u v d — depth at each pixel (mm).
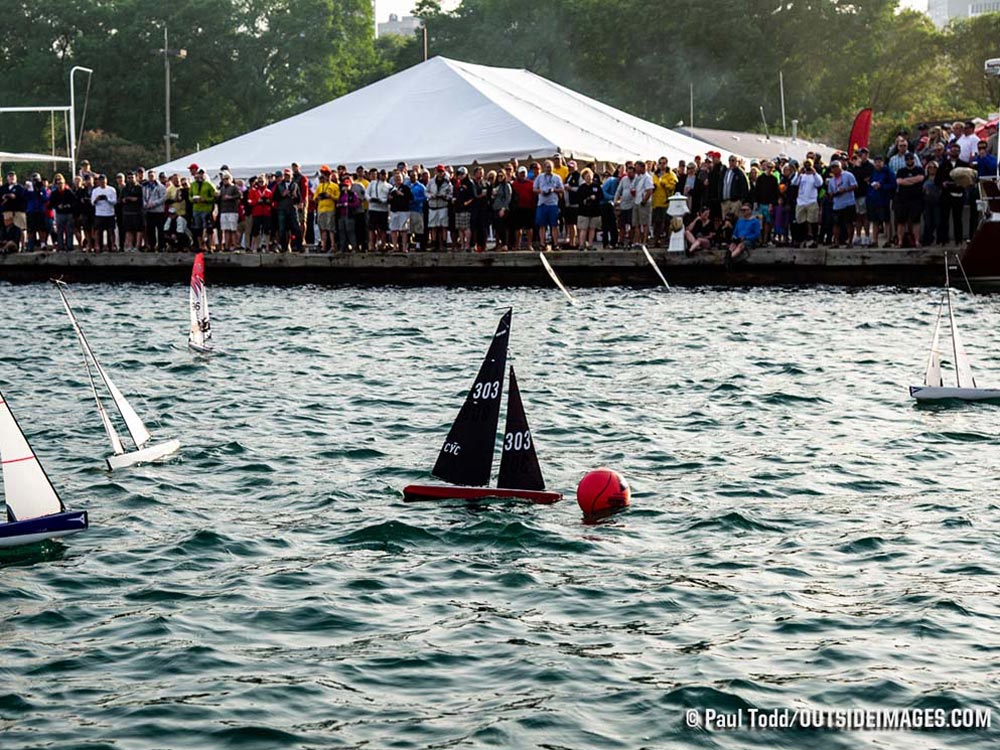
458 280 37438
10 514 12812
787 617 10805
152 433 17969
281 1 114250
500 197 36375
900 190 33219
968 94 97688
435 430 18109
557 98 51000
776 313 29969
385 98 47031
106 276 39812
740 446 17016
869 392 20594
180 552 12641
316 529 13352
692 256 35438
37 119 107250
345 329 28625
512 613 10977
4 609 11164
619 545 12766
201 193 38500
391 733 8797
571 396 20500
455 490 14453
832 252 34062
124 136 109812
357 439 17562
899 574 11844
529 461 14508
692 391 20906
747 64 94000
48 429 18328
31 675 9789
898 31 97375
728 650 10125
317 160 44375
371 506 14164
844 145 89938
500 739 8695
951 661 9867
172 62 109188
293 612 11016
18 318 31344
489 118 43938
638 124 52094
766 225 35812
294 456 16594
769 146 62188
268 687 9523
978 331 26469
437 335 27469
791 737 8750
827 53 95750
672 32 96125
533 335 27125
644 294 34375
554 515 13789
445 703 9258
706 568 12062
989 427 17953
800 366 22922
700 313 30281
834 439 17375
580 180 36438
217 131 113250
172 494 14781
